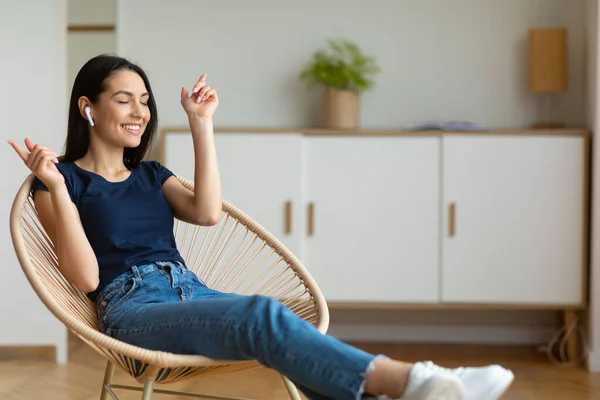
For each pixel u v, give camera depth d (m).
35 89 4.07
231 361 2.05
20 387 3.68
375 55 4.68
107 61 2.39
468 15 4.64
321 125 4.68
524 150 4.21
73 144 2.42
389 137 4.25
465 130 4.27
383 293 4.30
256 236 2.66
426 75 4.66
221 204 2.53
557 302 4.24
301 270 2.55
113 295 2.27
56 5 4.05
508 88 4.64
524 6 4.61
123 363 2.17
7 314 4.13
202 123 2.49
